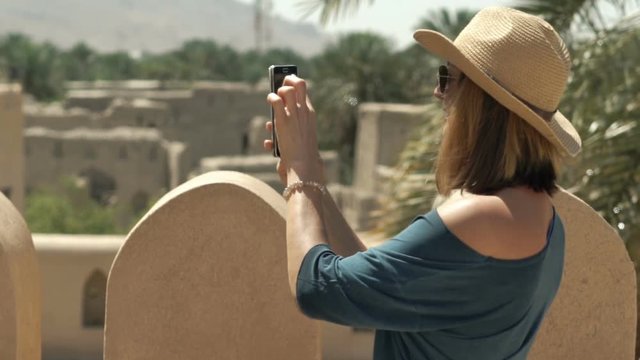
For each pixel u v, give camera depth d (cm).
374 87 4494
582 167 608
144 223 314
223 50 9025
